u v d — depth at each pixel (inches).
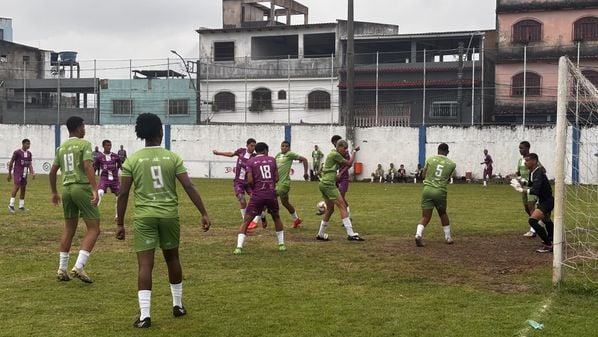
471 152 1371.8
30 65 2245.3
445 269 381.4
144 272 261.7
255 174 434.6
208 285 334.6
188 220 623.2
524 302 299.0
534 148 1328.7
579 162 444.1
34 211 698.8
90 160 345.1
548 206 449.1
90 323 264.1
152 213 262.1
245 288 327.6
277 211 443.5
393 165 1408.7
